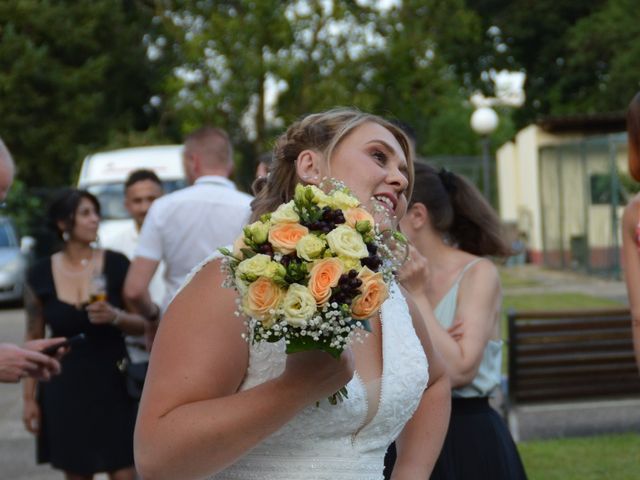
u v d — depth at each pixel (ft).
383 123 9.72
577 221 82.33
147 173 26.84
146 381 8.64
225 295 8.59
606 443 25.05
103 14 121.90
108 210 59.16
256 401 8.10
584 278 78.79
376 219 9.02
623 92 118.73
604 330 24.03
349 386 8.91
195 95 84.38
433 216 14.78
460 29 91.04
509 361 23.76
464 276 14.47
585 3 138.51
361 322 7.84
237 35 82.38
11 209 88.94
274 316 7.68
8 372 14.78
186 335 8.52
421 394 9.65
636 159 15.38
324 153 9.40
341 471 8.95
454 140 151.84
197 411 8.23
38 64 110.32
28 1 112.78
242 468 8.88
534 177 95.61
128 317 20.40
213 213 20.83
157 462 8.31
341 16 81.61
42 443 21.18
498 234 15.35
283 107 86.02
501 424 14.35
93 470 20.49
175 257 20.90
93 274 21.16
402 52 85.81
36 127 114.11
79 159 109.09
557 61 141.69
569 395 24.02
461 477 13.85
